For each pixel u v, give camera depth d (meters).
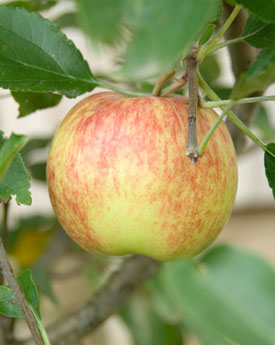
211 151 0.40
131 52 0.25
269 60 0.34
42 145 0.56
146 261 0.51
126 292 0.52
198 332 0.43
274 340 0.40
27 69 0.41
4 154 0.35
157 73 0.26
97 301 0.52
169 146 0.39
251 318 0.41
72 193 0.40
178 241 0.40
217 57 0.54
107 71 0.52
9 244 0.59
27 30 0.41
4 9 0.41
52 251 0.62
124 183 0.39
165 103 0.40
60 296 0.81
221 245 0.43
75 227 0.41
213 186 0.40
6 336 0.50
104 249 0.41
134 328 0.60
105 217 0.40
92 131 0.40
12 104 0.85
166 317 0.60
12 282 0.38
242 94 0.35
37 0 0.47
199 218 0.40
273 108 0.93
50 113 0.89
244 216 1.11
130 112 0.40
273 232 1.09
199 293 0.41
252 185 1.09
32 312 0.39
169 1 0.26
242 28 0.43
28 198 0.39
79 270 0.63
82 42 0.74
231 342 0.40
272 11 0.35
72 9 0.54
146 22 0.26
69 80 0.42
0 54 0.41
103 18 0.26
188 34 0.25
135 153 0.39
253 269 0.42
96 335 0.82
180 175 0.39
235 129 0.50
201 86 0.41
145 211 0.39
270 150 0.40
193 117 0.37
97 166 0.39
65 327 0.52
